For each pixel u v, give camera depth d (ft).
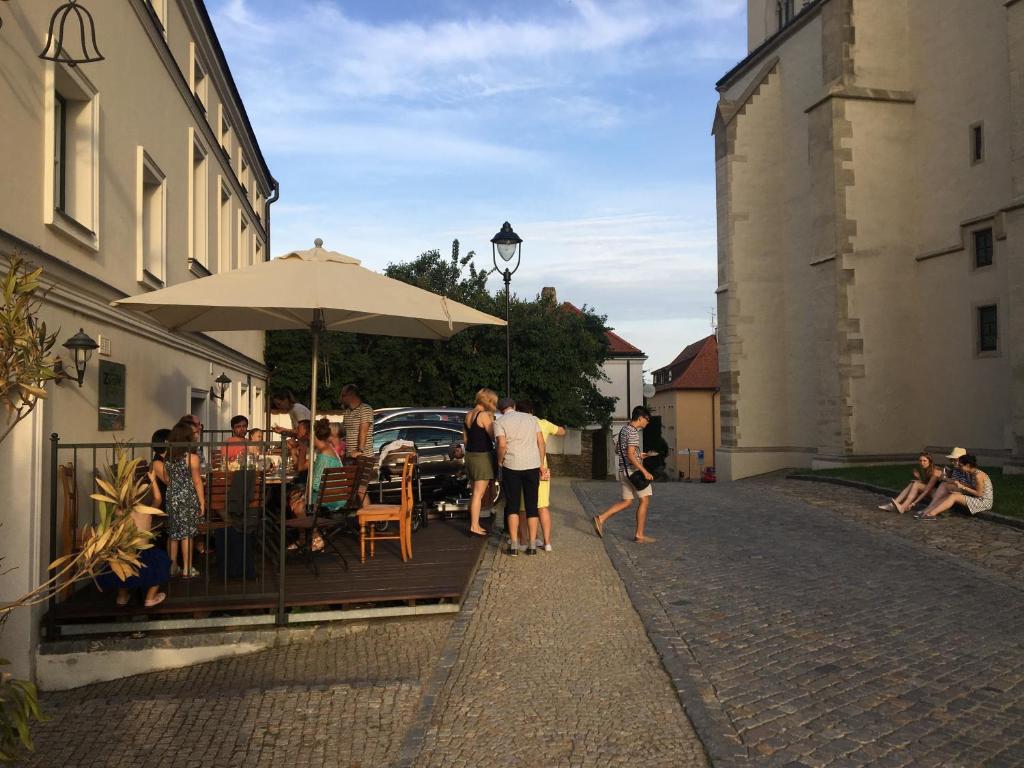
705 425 190.49
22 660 22.54
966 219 68.54
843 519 43.57
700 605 25.59
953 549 35.01
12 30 23.58
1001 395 65.26
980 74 67.10
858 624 23.63
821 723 16.40
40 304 24.54
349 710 17.87
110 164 32.07
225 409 60.03
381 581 26.32
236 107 65.00
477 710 17.44
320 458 32.14
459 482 43.62
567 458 97.04
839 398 72.90
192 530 25.58
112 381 31.24
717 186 89.04
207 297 25.05
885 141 73.87
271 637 23.22
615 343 181.27
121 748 16.44
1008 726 16.28
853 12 73.61
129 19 34.60
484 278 107.14
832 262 73.56
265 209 91.30
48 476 24.71
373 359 98.43
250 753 16.06
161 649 22.94
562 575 29.45
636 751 15.34
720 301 88.74
